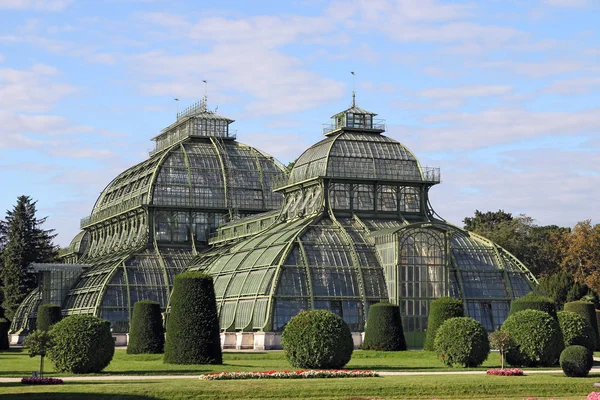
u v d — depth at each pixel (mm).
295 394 79625
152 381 86625
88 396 75625
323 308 143500
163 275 180000
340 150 161750
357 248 150000
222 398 78062
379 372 98125
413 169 163750
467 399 81375
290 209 169375
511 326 107375
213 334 107750
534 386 84688
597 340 136000
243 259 157875
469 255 153500
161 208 191000
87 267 190750
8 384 85000
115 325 171250
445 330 105562
